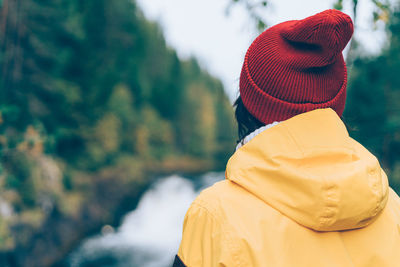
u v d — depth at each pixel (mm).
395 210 790
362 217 654
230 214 680
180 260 712
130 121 28984
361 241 705
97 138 20141
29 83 12773
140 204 18969
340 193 625
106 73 23281
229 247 655
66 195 13430
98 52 23484
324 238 669
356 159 694
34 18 12852
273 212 668
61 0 14328
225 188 727
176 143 46250
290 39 714
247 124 841
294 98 723
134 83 35500
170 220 17000
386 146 6691
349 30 668
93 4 23812
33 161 11000
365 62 6309
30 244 9273
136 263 11258
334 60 705
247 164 709
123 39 31266
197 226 709
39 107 12984
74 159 17219
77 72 17766
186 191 23969
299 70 711
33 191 10445
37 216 10203
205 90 57281
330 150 673
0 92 8688
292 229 658
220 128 55750
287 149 686
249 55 777
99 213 15164
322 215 634
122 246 12938
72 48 16688
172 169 34750
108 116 22609
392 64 6203
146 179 24734
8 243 8242
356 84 6812
